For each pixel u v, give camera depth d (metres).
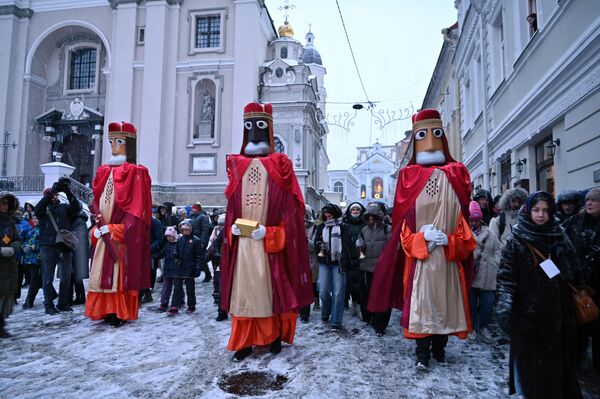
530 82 8.69
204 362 4.55
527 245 3.14
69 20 27.28
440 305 4.39
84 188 20.38
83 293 7.83
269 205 4.93
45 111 28.55
